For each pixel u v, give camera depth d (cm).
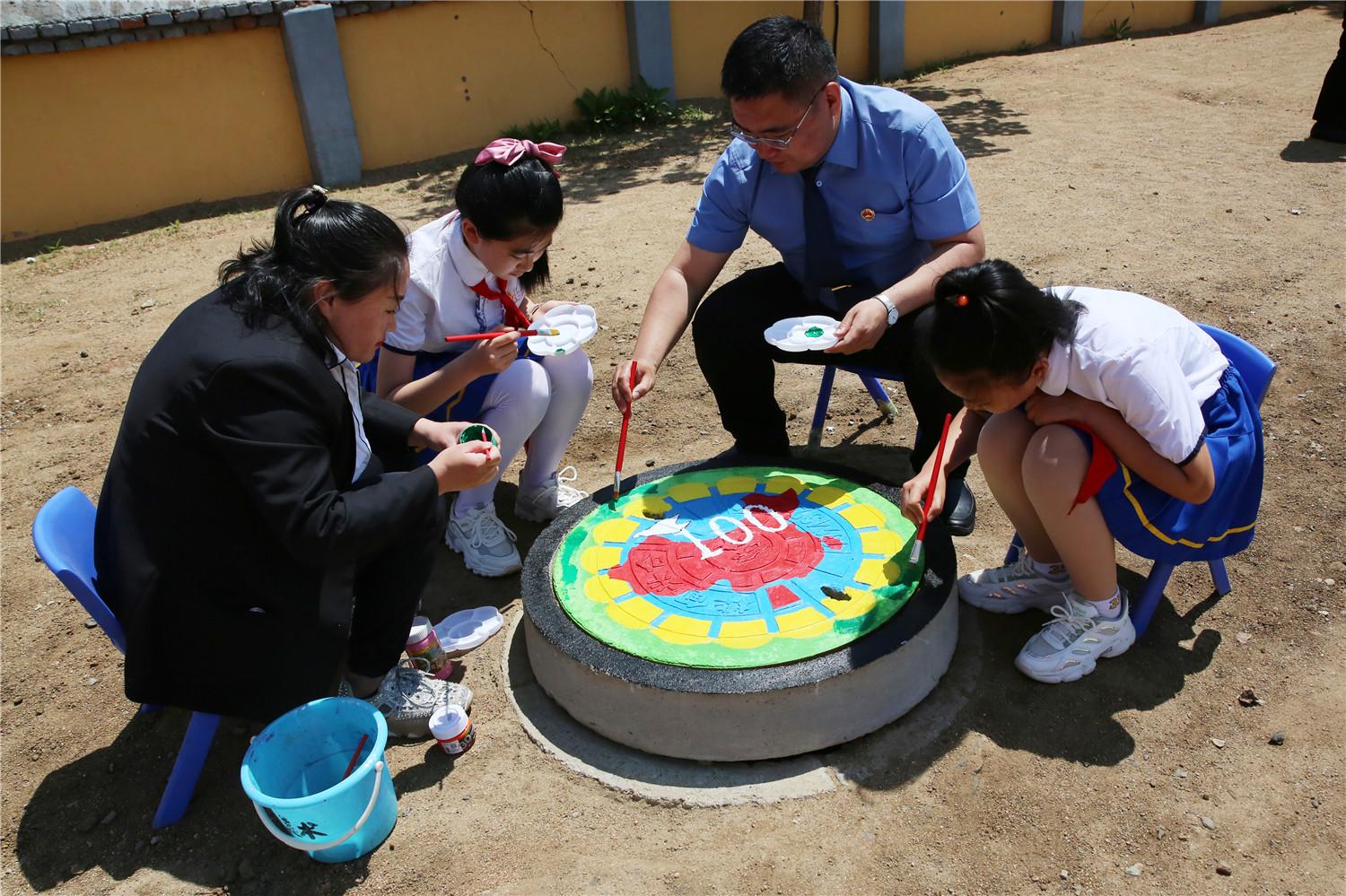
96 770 248
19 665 287
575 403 312
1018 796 220
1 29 681
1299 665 251
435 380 276
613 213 651
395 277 210
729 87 261
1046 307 208
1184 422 214
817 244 298
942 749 233
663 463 366
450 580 309
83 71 723
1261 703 240
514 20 875
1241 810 214
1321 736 229
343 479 226
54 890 216
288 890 211
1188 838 209
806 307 318
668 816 222
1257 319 411
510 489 360
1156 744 231
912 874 205
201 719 225
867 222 292
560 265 551
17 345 515
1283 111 764
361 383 305
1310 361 379
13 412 441
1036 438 229
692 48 979
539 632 243
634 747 235
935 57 1098
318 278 202
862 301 284
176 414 200
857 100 279
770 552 262
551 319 291
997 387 213
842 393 409
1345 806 212
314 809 195
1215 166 632
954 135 781
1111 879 202
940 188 281
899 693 234
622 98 924
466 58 864
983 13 1109
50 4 701
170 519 207
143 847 225
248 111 788
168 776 245
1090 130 759
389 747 247
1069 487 226
